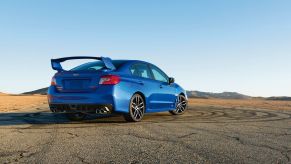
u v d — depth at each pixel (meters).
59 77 7.40
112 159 4.00
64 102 7.21
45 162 3.87
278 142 5.23
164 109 9.09
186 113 10.55
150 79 8.45
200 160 3.96
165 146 4.76
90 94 7.02
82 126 6.97
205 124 7.39
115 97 7.07
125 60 8.09
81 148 4.62
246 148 4.69
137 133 5.96
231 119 8.70
